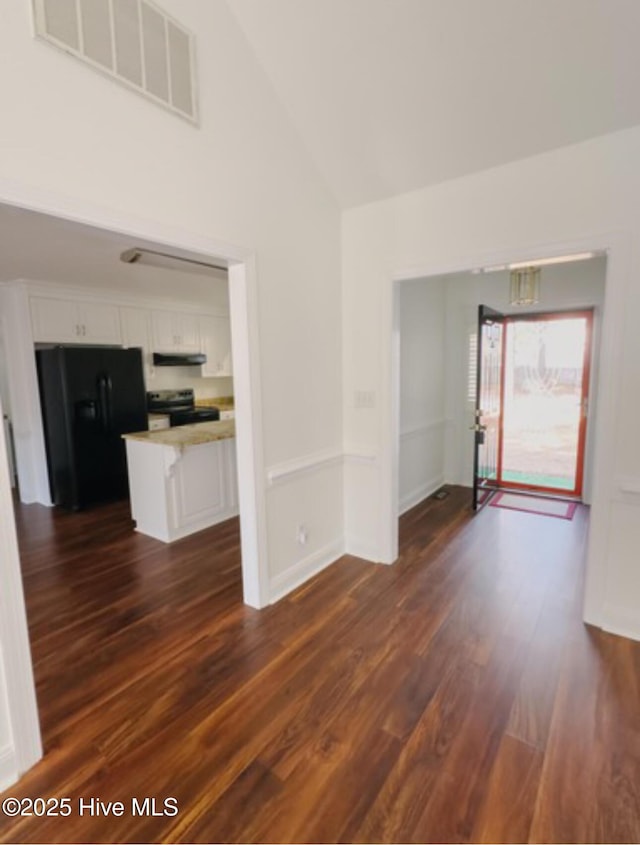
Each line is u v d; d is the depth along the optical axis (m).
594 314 4.13
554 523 3.83
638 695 1.83
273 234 2.44
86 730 1.70
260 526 2.51
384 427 2.97
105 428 4.57
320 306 2.85
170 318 5.66
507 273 4.53
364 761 1.55
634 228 2.00
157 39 1.79
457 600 2.60
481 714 1.75
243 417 2.42
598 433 2.19
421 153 2.40
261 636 2.28
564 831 1.30
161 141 1.84
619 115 1.93
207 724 1.72
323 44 2.06
